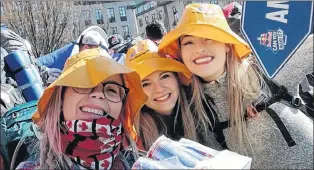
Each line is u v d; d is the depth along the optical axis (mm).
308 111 874
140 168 611
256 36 754
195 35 812
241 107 834
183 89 906
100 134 709
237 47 854
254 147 808
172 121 910
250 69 848
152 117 903
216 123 854
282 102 829
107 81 746
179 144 668
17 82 971
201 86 874
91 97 723
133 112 804
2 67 963
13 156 772
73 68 726
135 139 820
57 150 706
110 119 723
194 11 844
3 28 1082
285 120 798
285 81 840
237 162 576
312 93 891
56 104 724
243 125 827
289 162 771
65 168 710
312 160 762
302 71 840
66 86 722
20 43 1065
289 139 781
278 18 741
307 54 846
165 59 884
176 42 900
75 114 714
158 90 879
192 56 844
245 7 754
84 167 714
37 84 986
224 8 1124
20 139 801
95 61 721
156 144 661
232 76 844
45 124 728
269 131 802
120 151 774
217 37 812
